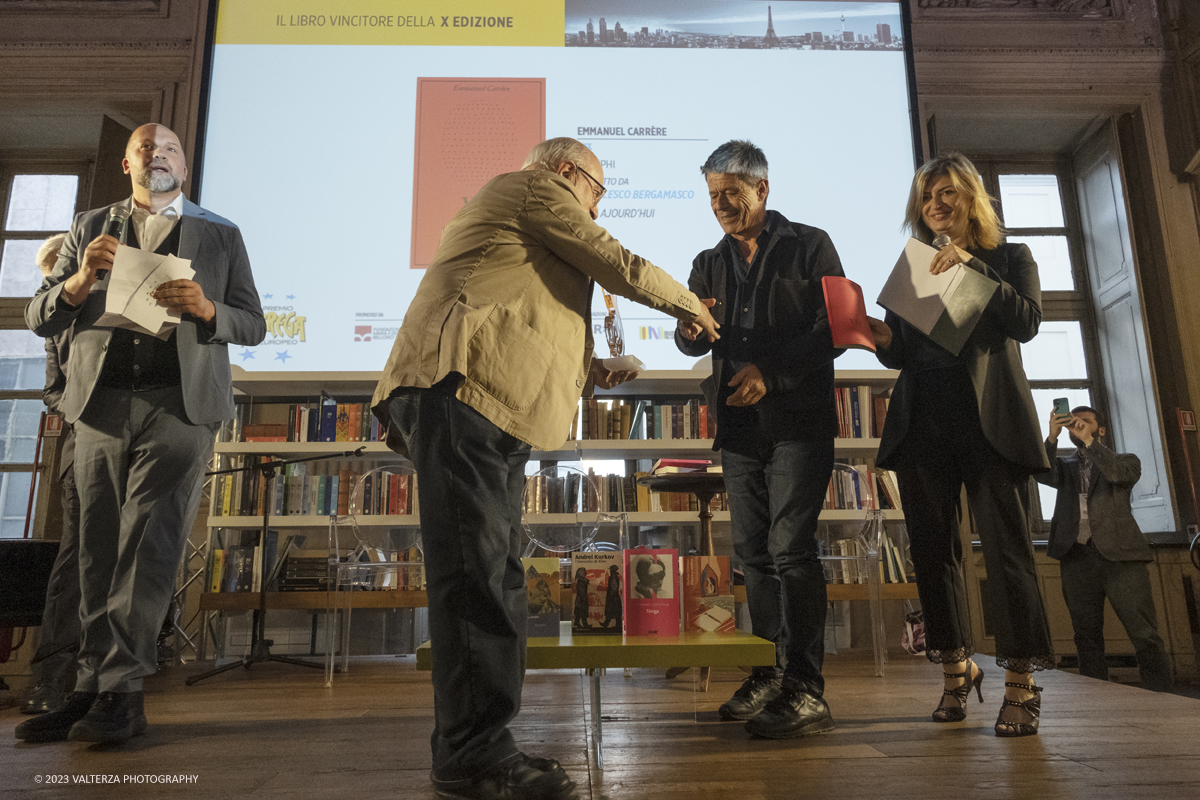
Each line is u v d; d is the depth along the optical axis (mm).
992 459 1703
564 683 2602
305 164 3957
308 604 3367
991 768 1337
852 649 3756
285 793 1206
